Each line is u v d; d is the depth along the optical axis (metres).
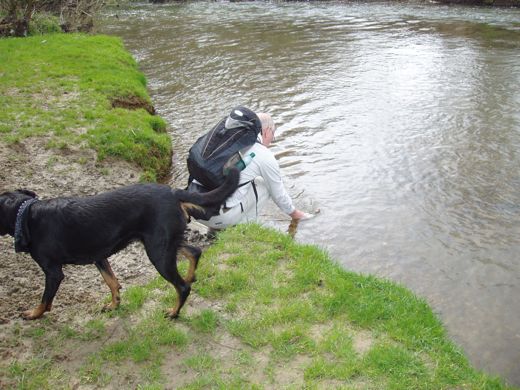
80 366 2.36
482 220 3.92
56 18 10.48
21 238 2.39
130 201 2.44
